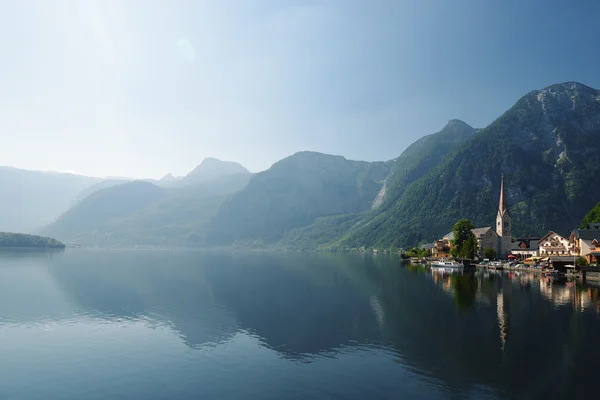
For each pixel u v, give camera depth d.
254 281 120.06
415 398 33.81
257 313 69.44
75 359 45.03
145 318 66.00
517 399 33.50
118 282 117.06
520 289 97.88
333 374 39.47
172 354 46.59
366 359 43.91
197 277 133.25
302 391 35.47
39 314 69.38
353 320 62.97
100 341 52.38
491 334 53.56
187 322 62.78
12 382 38.25
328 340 51.59
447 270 164.75
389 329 56.88
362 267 180.12
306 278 128.88
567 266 141.12
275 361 43.72
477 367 40.88
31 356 46.09
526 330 55.50
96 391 36.12
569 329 55.78
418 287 102.94
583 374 38.66
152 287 105.69
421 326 58.50
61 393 35.75
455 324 59.44
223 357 45.34
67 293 94.50
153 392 35.72
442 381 37.38
